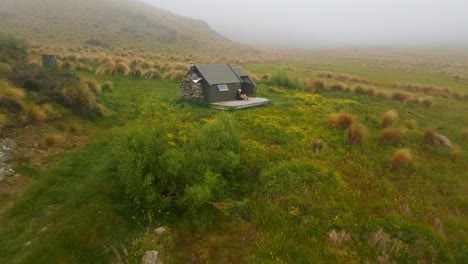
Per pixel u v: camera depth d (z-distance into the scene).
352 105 26.28
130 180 9.88
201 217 9.86
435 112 25.55
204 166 10.98
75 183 11.29
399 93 29.56
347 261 8.24
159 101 21.78
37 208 9.73
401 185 12.59
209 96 23.66
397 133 17.52
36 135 14.01
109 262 8.01
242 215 10.23
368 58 79.56
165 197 10.17
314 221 9.67
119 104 21.72
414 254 8.44
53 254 8.03
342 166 13.90
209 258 8.39
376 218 10.00
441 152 16.39
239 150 13.74
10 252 7.98
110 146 14.60
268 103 25.45
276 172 12.40
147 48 61.84
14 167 11.46
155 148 10.80
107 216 9.58
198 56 57.81
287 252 8.45
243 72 27.36
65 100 17.34
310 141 16.61
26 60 27.17
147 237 8.59
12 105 14.66
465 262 8.38
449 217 10.49
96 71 30.83
